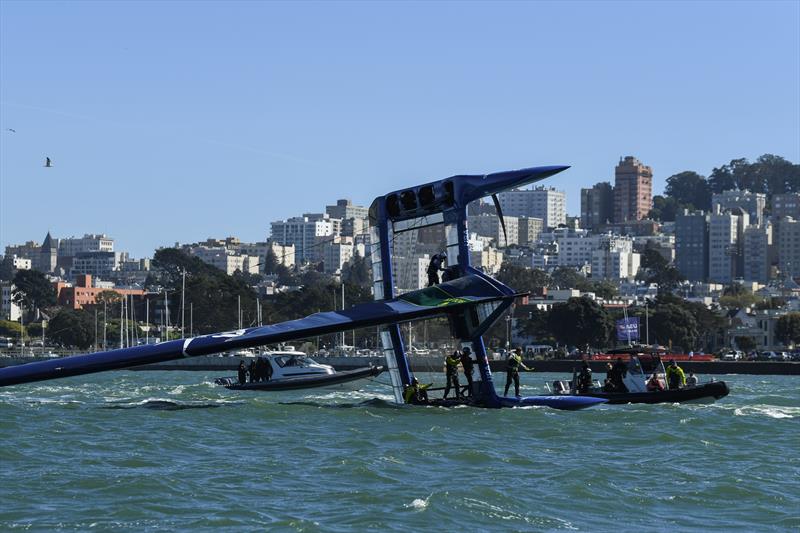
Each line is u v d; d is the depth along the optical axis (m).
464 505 31.17
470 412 53.88
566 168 55.94
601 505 31.83
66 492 32.97
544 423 49.62
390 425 48.81
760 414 55.47
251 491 33.16
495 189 55.91
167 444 42.94
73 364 55.94
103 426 49.28
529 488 33.78
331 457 39.16
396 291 58.50
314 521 29.33
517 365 58.31
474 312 55.47
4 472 36.34
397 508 30.88
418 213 57.53
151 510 30.70
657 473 36.84
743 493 33.53
